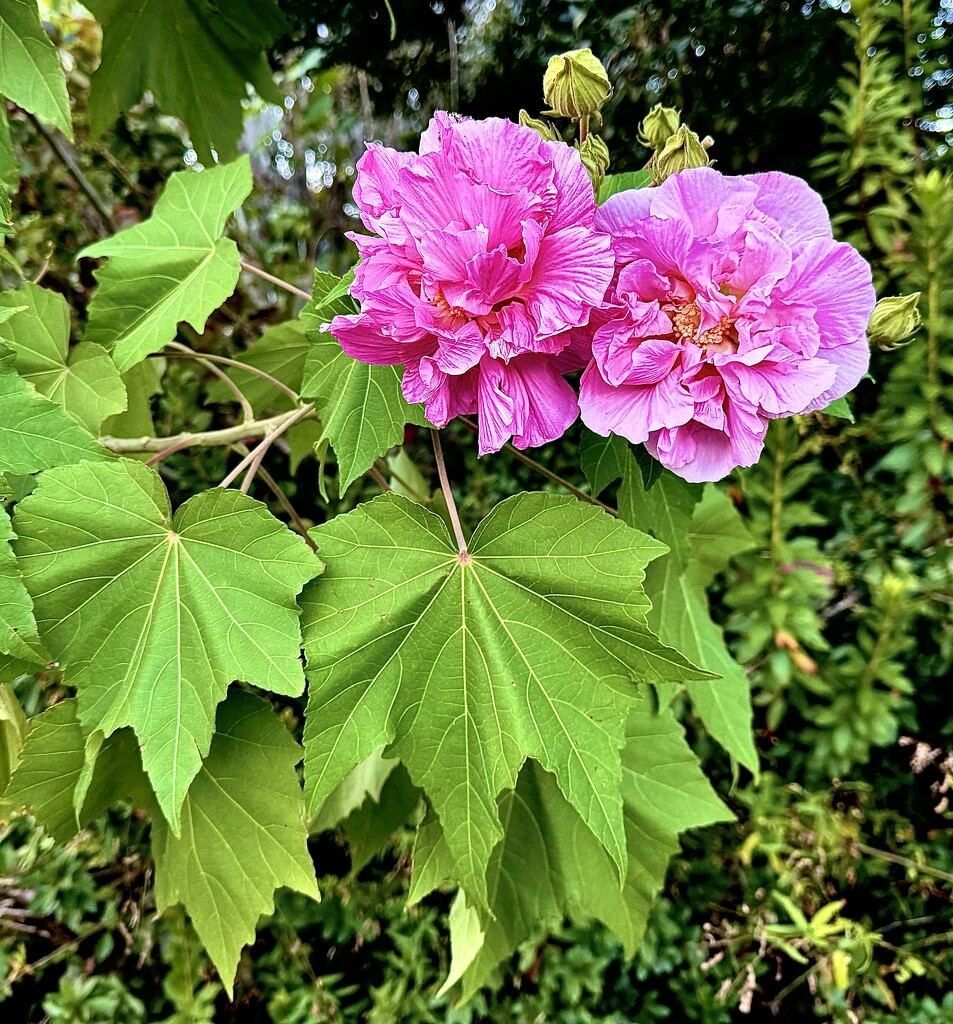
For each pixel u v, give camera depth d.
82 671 0.30
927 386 0.58
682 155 0.32
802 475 0.64
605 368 0.30
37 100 0.41
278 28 0.52
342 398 0.36
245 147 0.85
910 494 0.62
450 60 0.62
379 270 0.30
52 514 0.30
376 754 0.48
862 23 0.53
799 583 0.66
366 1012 0.76
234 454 0.74
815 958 0.71
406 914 0.73
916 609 0.64
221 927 0.34
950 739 0.72
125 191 0.71
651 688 0.44
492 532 0.33
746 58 0.56
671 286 0.30
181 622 0.31
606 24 0.57
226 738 0.33
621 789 0.43
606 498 0.49
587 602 0.32
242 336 0.74
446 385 0.31
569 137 0.38
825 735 0.68
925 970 0.69
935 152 0.59
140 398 0.50
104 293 0.41
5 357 0.32
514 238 0.29
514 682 0.32
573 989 0.69
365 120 0.66
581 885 0.42
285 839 0.33
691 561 0.52
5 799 0.32
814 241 0.28
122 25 0.50
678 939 0.73
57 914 0.73
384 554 0.32
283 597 0.31
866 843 0.73
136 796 0.36
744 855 0.67
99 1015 0.70
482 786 0.32
